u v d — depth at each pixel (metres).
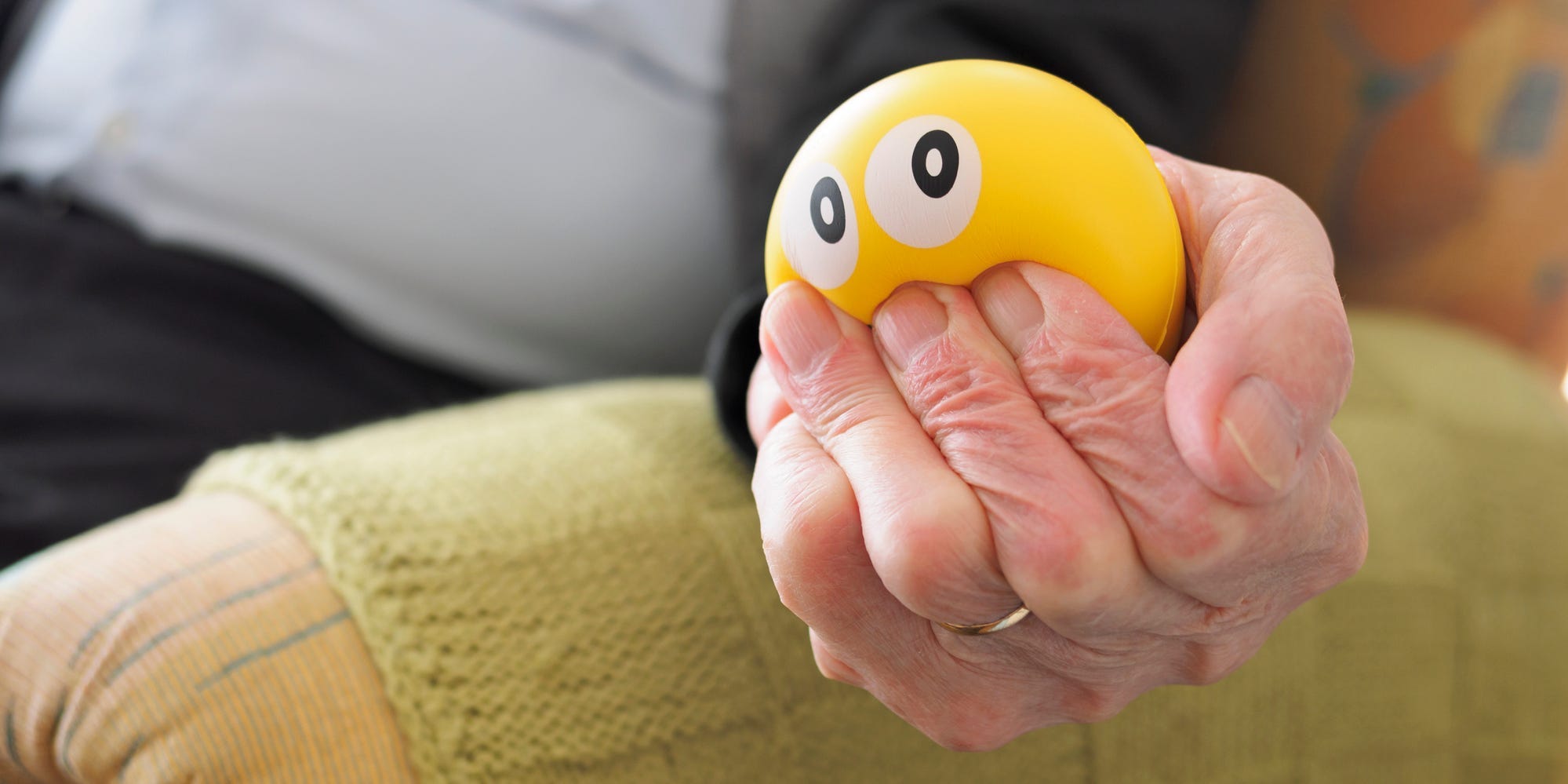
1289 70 0.75
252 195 0.69
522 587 0.42
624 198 0.69
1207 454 0.35
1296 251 0.37
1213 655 0.39
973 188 0.38
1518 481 0.54
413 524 0.43
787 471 0.38
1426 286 0.73
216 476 0.45
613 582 0.43
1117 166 0.38
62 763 0.40
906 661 0.39
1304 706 0.48
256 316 0.70
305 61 0.68
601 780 0.41
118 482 0.63
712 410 0.48
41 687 0.40
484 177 0.68
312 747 0.40
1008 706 0.40
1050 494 0.36
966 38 0.60
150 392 0.66
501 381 0.73
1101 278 0.38
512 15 0.69
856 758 0.44
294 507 0.43
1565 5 0.67
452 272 0.70
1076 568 0.36
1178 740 0.47
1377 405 0.56
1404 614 0.50
